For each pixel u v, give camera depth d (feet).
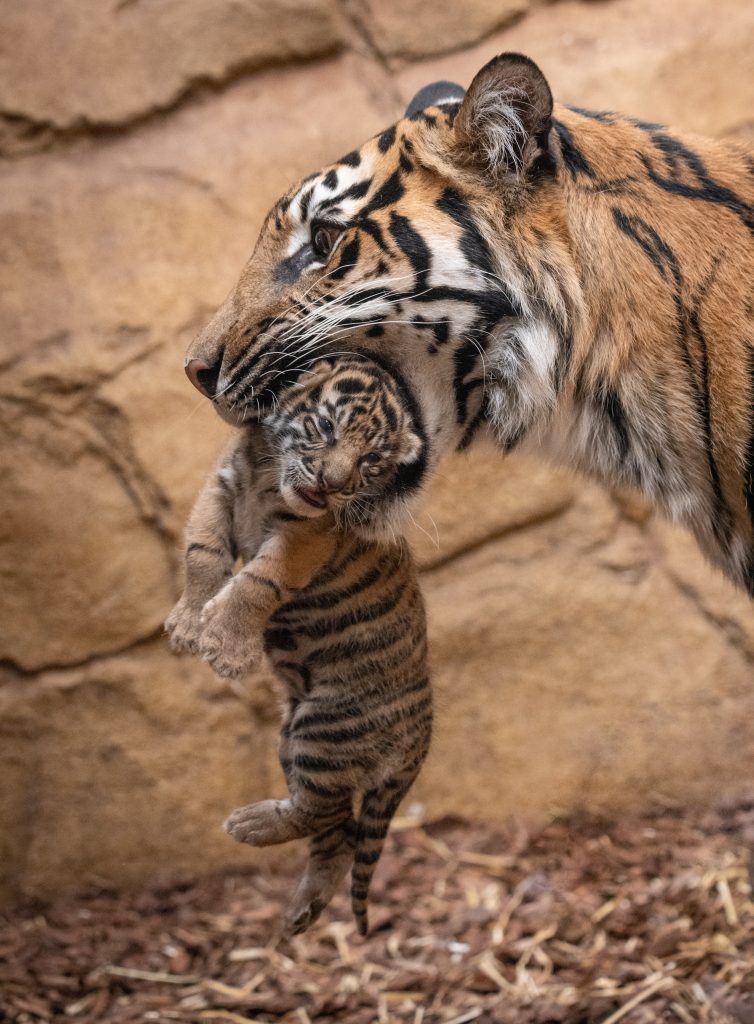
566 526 32.83
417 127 18.45
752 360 18.61
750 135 32.99
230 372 18.08
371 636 18.54
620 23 33.35
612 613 32.86
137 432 30.37
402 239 17.94
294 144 31.58
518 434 19.49
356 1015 25.31
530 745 32.81
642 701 33.06
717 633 33.32
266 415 18.04
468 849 31.68
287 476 16.90
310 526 17.13
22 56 30.86
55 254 30.40
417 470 18.45
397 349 18.44
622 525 33.09
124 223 30.76
